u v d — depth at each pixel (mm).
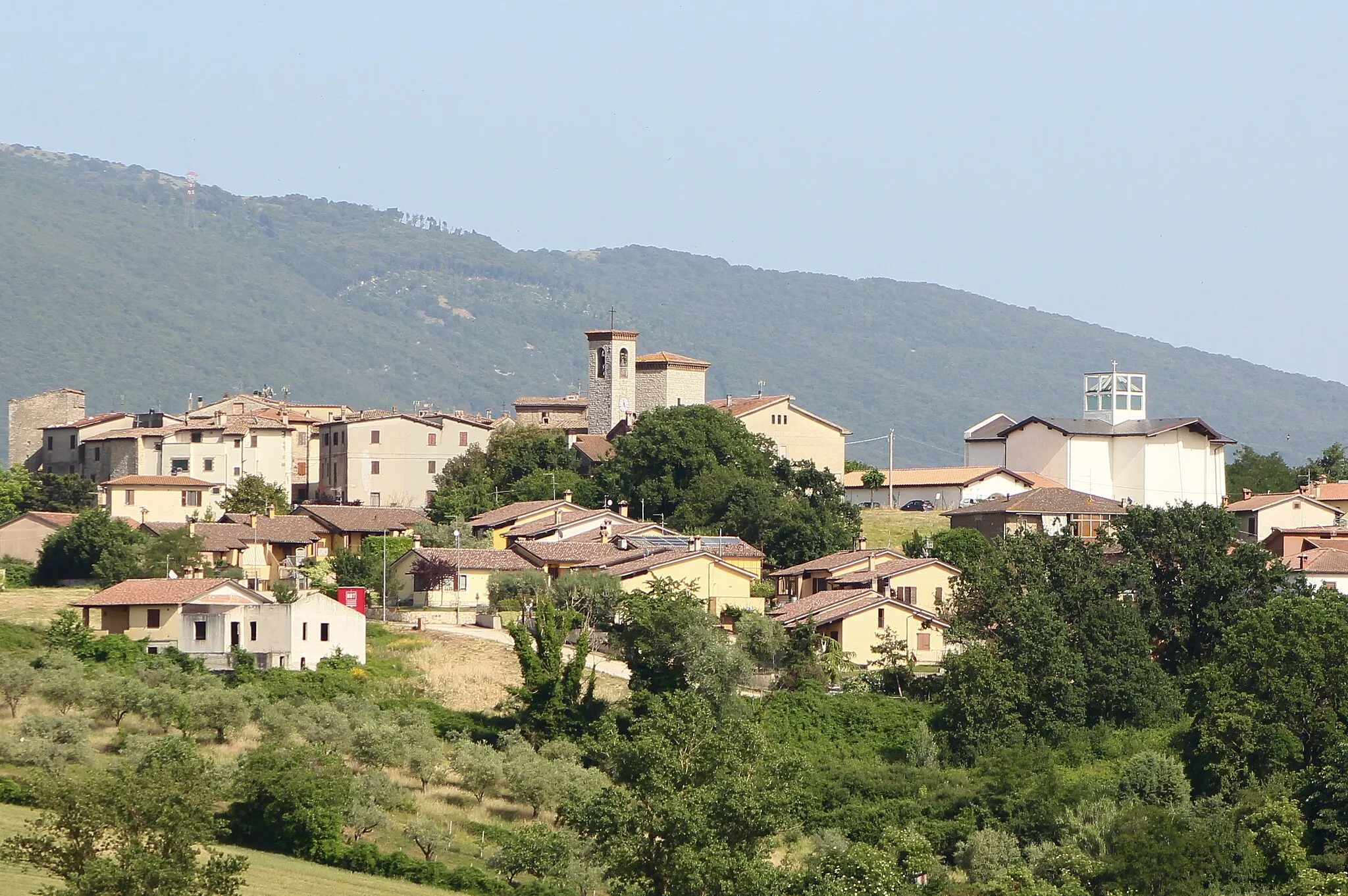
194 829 143500
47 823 146125
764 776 187125
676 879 170625
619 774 186500
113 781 144625
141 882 136250
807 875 179375
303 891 179125
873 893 197875
